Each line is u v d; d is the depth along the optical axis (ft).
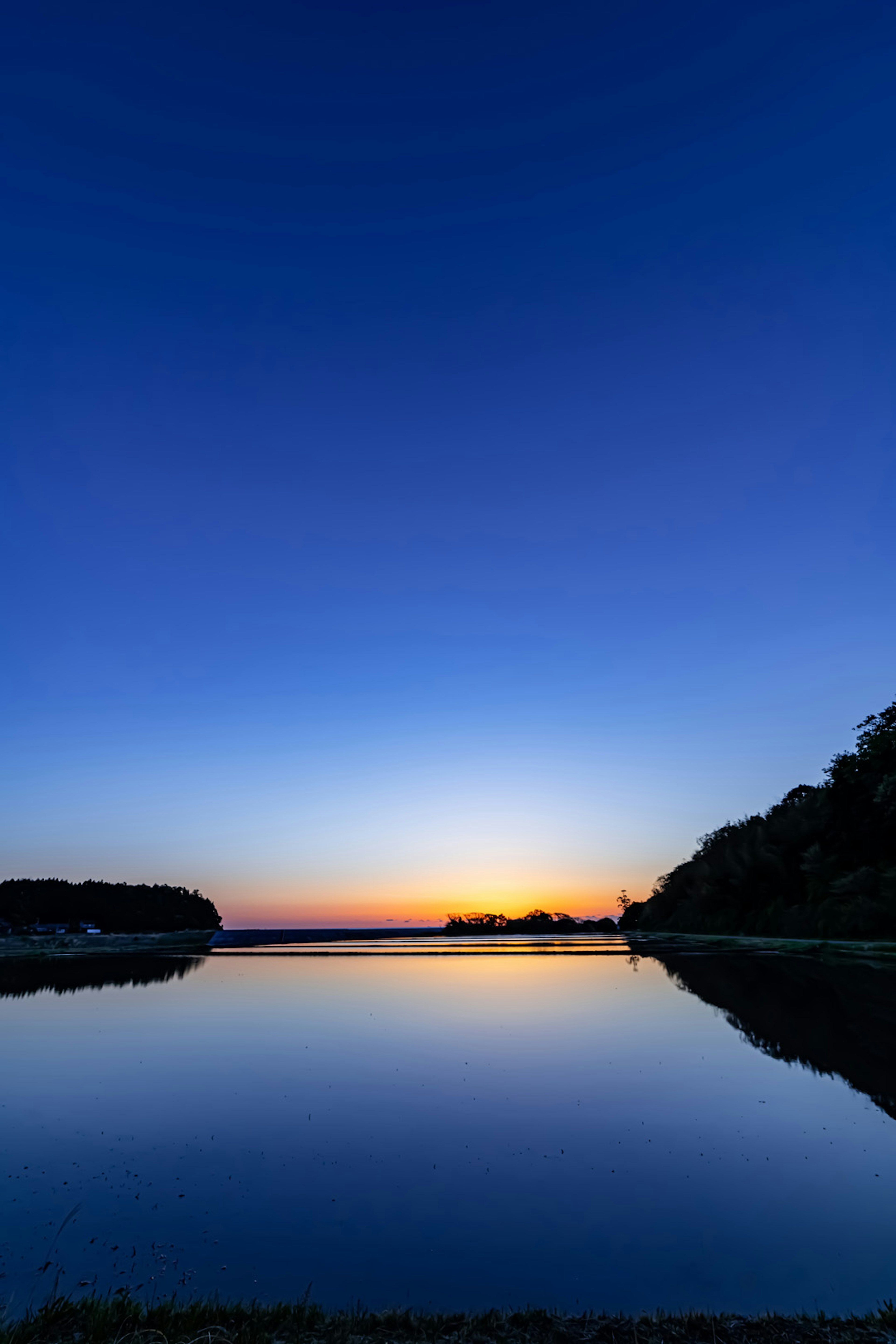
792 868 222.07
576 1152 39.63
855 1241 29.14
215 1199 33.99
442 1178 36.32
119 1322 22.56
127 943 345.72
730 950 181.47
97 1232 30.76
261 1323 22.67
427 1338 21.91
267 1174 37.14
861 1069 56.08
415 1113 47.26
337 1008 92.73
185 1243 29.63
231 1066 60.64
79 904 562.25
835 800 196.75
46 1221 31.83
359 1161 38.86
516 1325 22.70
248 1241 29.91
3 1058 64.90
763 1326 22.26
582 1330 22.29
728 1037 69.41
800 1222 30.83
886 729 173.78
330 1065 61.00
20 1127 45.03
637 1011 86.28
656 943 237.45
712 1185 34.86
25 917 528.63
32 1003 102.12
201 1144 41.60
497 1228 30.83
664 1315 23.06
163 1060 63.21
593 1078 55.16
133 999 104.63
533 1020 81.92
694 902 304.71
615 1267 27.37
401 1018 84.48
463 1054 64.64
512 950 219.41
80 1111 48.32
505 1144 41.01
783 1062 58.65
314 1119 46.21
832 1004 85.56
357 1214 32.30
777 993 96.53
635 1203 33.04
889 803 163.94
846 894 174.81
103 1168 38.09
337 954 207.31
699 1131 42.50
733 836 287.89
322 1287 26.23
